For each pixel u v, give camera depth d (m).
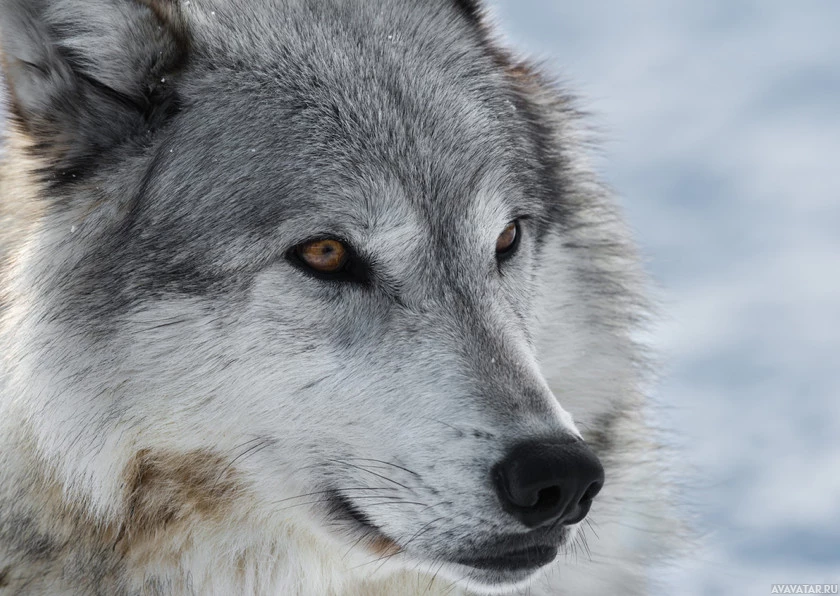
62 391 6.91
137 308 6.86
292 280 6.92
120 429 6.90
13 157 7.60
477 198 7.30
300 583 7.40
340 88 7.34
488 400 6.62
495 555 6.53
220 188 7.03
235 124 7.20
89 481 6.92
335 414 6.91
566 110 9.18
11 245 7.41
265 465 7.04
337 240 7.00
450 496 6.56
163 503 7.04
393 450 6.75
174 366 6.85
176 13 7.37
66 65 7.25
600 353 8.33
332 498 7.04
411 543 6.73
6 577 7.13
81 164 7.26
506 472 6.38
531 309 7.78
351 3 7.89
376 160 7.11
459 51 8.03
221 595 7.23
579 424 8.17
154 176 7.12
